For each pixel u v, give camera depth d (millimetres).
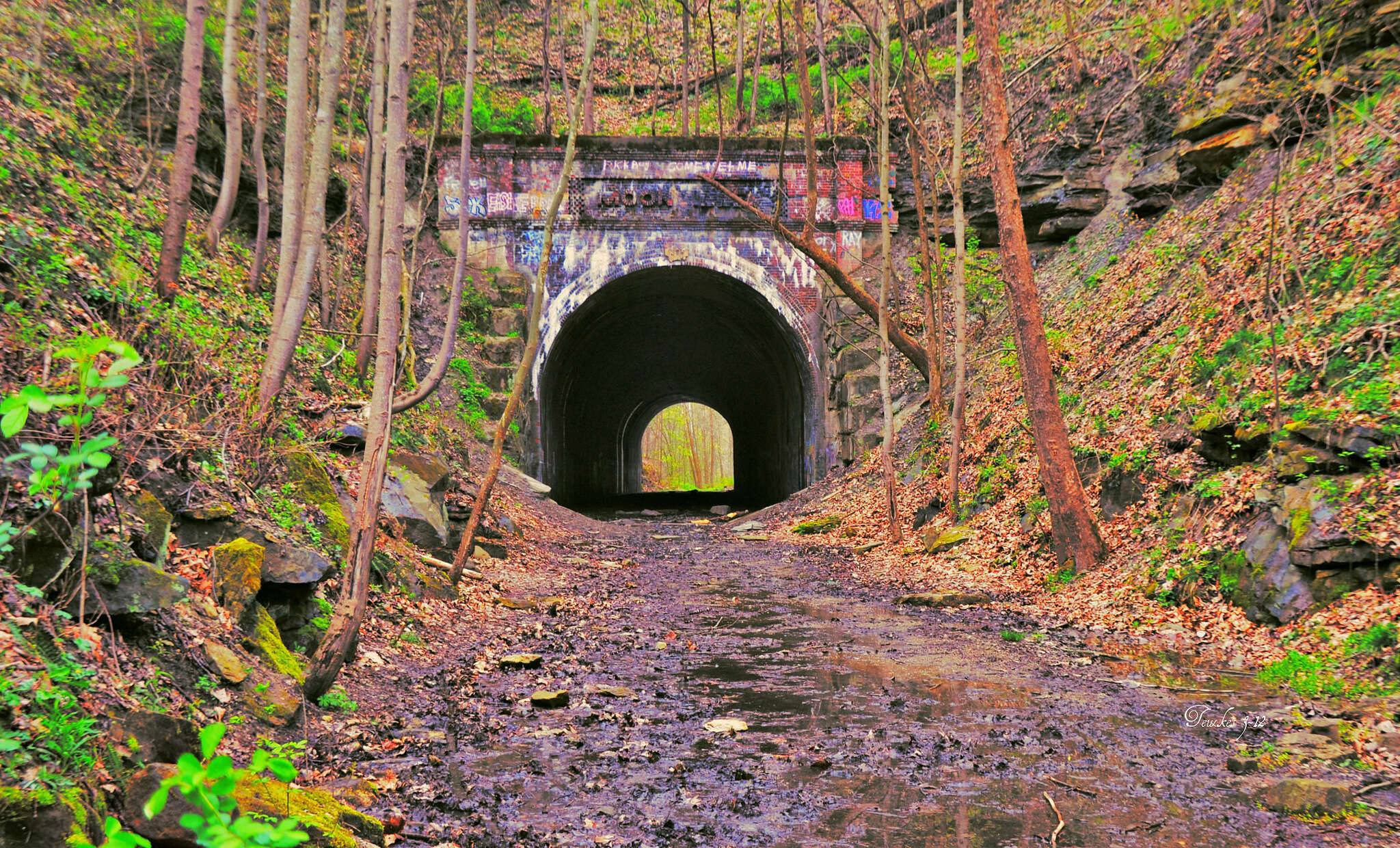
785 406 37375
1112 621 12156
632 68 37781
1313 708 7898
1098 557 14219
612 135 30500
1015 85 27672
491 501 20094
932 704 8562
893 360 27656
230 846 2092
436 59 28203
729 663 10445
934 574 16906
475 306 26703
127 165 15836
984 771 6652
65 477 3215
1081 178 25875
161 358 9477
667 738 7520
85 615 5641
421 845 5301
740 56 31656
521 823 5699
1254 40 20344
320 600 8945
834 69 28078
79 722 4504
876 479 25141
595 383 42750
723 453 84812
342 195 23094
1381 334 11938
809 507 26562
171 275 11055
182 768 2299
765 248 28547
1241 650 10227
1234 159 20141
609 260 28062
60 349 3082
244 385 10602
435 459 15562
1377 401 10914
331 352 16766
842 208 28500
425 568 12773
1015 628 12234
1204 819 5707
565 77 28750
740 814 5859
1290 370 12828
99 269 10391
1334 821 5602
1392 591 9484
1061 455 14578
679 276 29625
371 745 7082
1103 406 17375
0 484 5289
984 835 5492
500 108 32062
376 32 14008
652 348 42062
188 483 7988
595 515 36375
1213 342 15312
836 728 7793
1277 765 6613
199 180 17875
